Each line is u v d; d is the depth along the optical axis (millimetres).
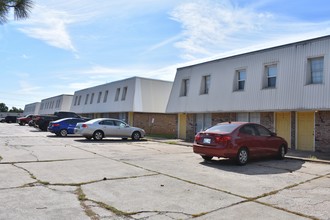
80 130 20672
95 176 8305
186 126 23156
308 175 9203
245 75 18656
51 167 9547
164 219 5043
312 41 15320
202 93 21594
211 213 5402
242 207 5793
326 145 14945
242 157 10984
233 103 18734
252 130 11727
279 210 5648
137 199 6172
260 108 17031
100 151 14227
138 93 30203
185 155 13492
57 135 24016
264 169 10180
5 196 6133
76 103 46250
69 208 5496
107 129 20906
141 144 18766
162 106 31797
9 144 16297
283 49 16625
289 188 7410
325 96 14305
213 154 10922
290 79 15953
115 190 6848
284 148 13031
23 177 7906
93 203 5840
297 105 15297
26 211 5254
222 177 8617
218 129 11453
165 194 6594
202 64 21891
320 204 6066
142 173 8891
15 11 5816
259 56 17844
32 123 39250
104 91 36812
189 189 7090
